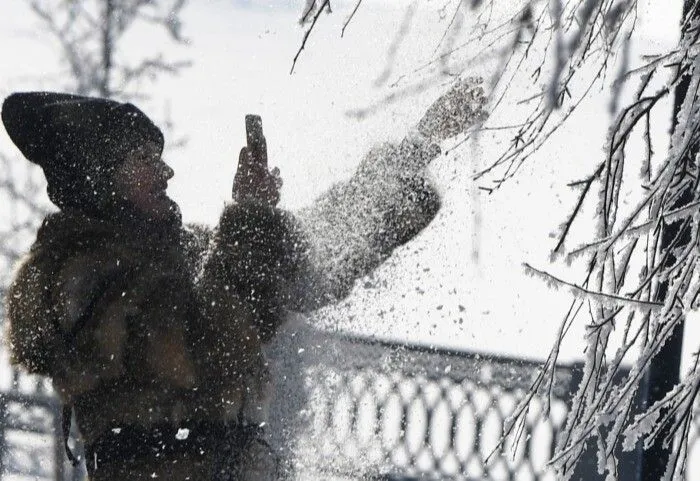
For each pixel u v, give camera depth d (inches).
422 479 352.2
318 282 179.8
